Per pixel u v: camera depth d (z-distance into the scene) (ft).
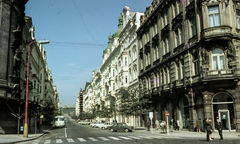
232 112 78.69
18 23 104.37
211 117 79.30
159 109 121.49
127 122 176.45
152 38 131.34
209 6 83.25
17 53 101.09
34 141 64.64
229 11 82.33
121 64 187.42
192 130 88.17
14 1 100.53
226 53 79.82
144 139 62.69
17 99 83.10
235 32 81.71
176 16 103.60
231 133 73.87
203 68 81.25
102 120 243.40
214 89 79.97
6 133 88.33
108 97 247.29
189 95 90.79
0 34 91.66
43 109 185.16
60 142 59.00
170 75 108.78
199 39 85.30
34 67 184.75
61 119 189.06
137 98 123.13
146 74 140.56
